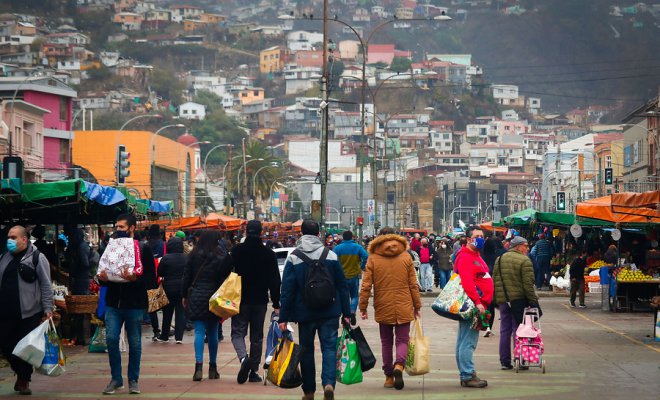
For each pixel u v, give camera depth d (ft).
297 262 57.47
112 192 94.68
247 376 67.36
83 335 91.50
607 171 385.70
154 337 96.48
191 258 67.82
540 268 186.60
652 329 108.37
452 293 65.41
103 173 458.50
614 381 68.03
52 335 60.85
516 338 73.10
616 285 134.21
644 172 394.52
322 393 63.10
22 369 61.98
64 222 101.09
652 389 64.28
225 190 516.73
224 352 86.07
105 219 107.34
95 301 87.51
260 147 614.34
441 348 90.58
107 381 67.97
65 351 86.89
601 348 89.20
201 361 67.92
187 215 539.29
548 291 184.55
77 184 86.17
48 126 354.13
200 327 67.97
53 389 64.13
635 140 411.75
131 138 461.37
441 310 65.31
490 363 78.95
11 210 88.69
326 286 56.49
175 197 513.45
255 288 67.46
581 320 120.88
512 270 74.28
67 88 364.58
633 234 182.60
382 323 65.16
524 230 235.20
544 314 131.23
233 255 67.87
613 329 108.58
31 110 320.91
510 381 68.39
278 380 55.62
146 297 63.00
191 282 67.97
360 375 58.34
